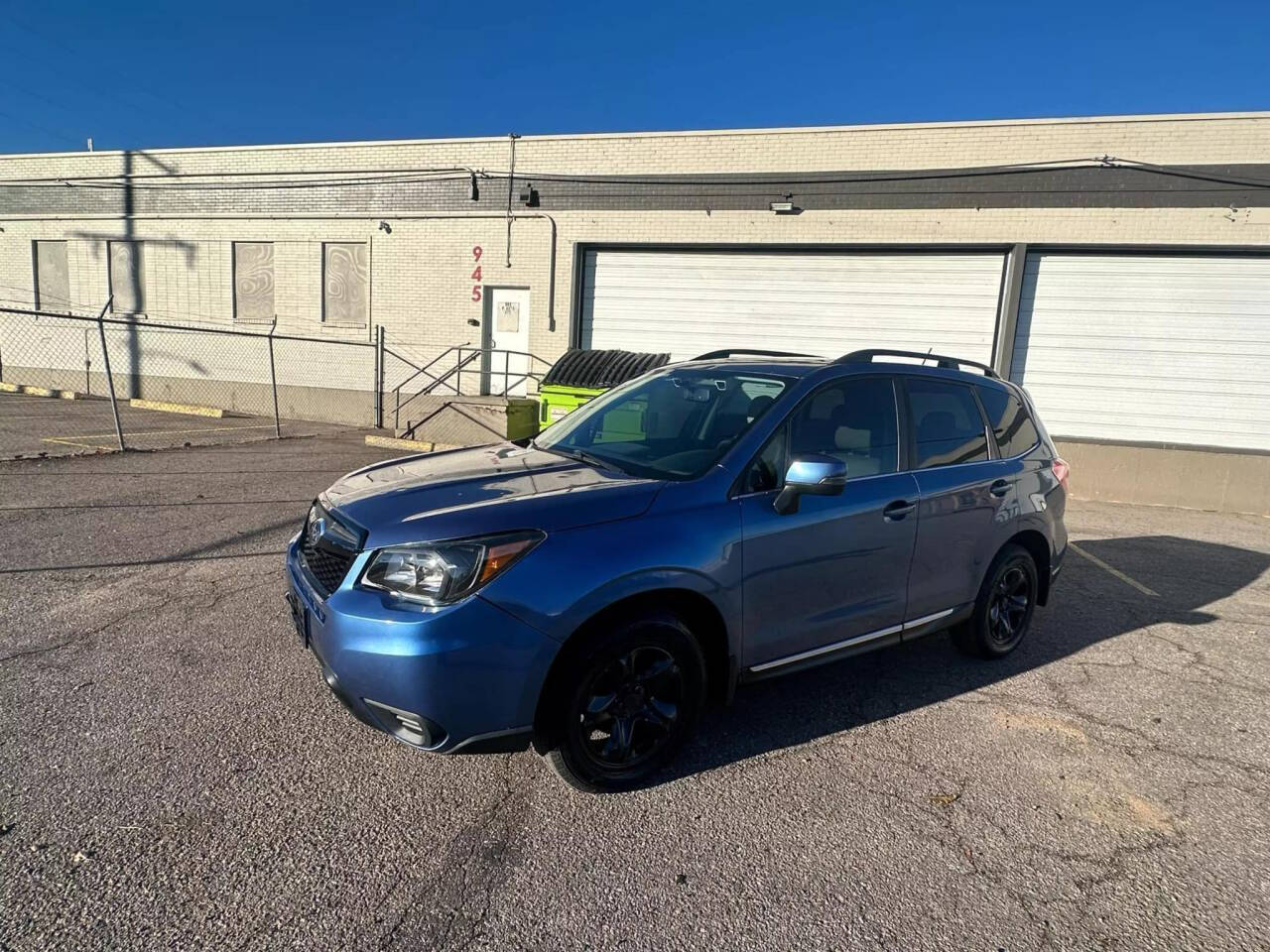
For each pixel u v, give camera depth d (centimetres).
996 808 287
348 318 1557
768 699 376
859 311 1261
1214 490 1109
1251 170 1074
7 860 231
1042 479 446
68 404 1612
